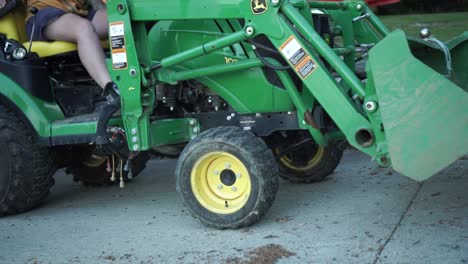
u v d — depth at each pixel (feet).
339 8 18.19
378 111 14.39
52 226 17.38
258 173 15.24
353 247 14.20
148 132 16.76
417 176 13.75
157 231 16.39
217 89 17.10
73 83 19.10
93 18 19.15
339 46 18.19
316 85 15.14
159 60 17.51
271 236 15.26
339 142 19.45
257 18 15.48
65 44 18.17
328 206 17.51
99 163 21.29
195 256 14.37
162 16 16.30
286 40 15.26
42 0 18.63
